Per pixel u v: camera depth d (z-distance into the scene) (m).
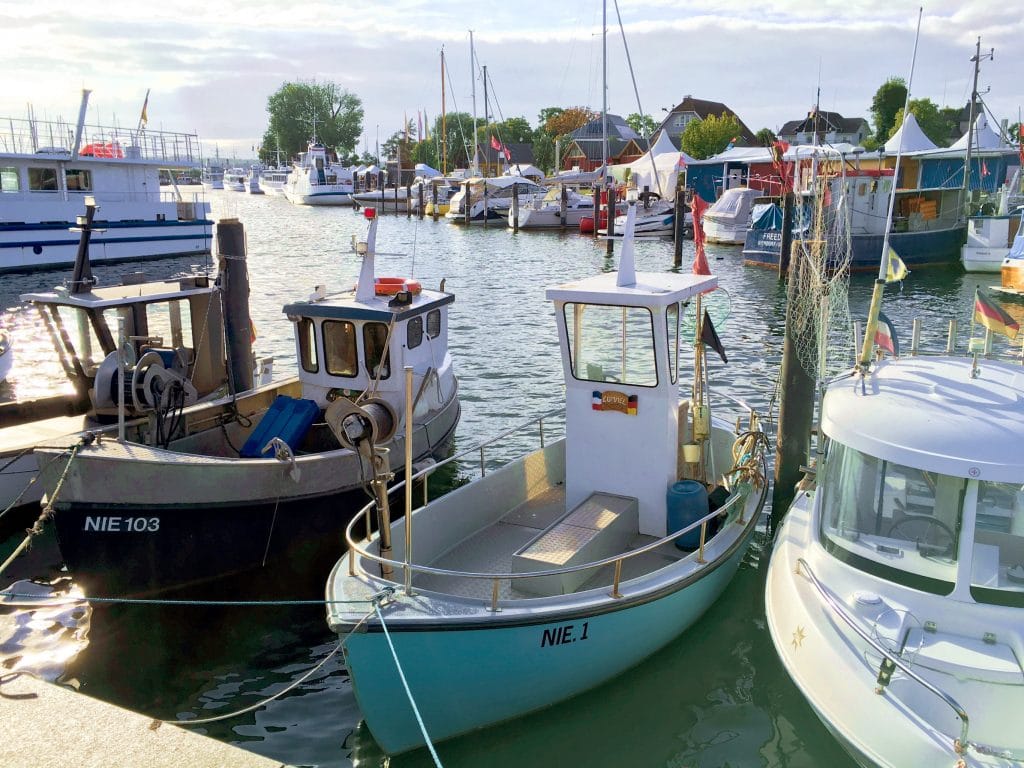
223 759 5.18
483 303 27.33
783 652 6.39
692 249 43.53
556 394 16.58
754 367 18.12
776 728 6.77
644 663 7.41
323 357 10.78
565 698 6.85
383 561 6.25
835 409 6.60
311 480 9.24
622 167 64.50
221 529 8.70
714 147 67.31
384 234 55.22
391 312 10.24
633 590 6.82
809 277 9.80
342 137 129.50
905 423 6.05
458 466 12.63
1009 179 42.00
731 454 9.80
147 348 10.96
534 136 112.75
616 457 8.23
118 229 35.31
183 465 8.25
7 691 5.81
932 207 34.66
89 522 7.99
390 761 6.43
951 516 5.78
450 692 6.21
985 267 32.69
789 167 31.22
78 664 7.67
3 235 31.98
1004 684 5.30
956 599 5.73
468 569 7.79
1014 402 6.25
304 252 43.75
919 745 5.06
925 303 26.64
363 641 5.87
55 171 33.34
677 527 7.99
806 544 7.24
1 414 10.86
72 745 5.27
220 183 151.88
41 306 11.02
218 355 11.91
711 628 8.09
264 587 9.08
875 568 6.10
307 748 6.61
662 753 6.50
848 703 5.55
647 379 7.90
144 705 7.15
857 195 32.47
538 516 8.94
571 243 48.62
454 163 100.25
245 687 7.43
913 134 41.44
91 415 10.98
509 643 6.21
